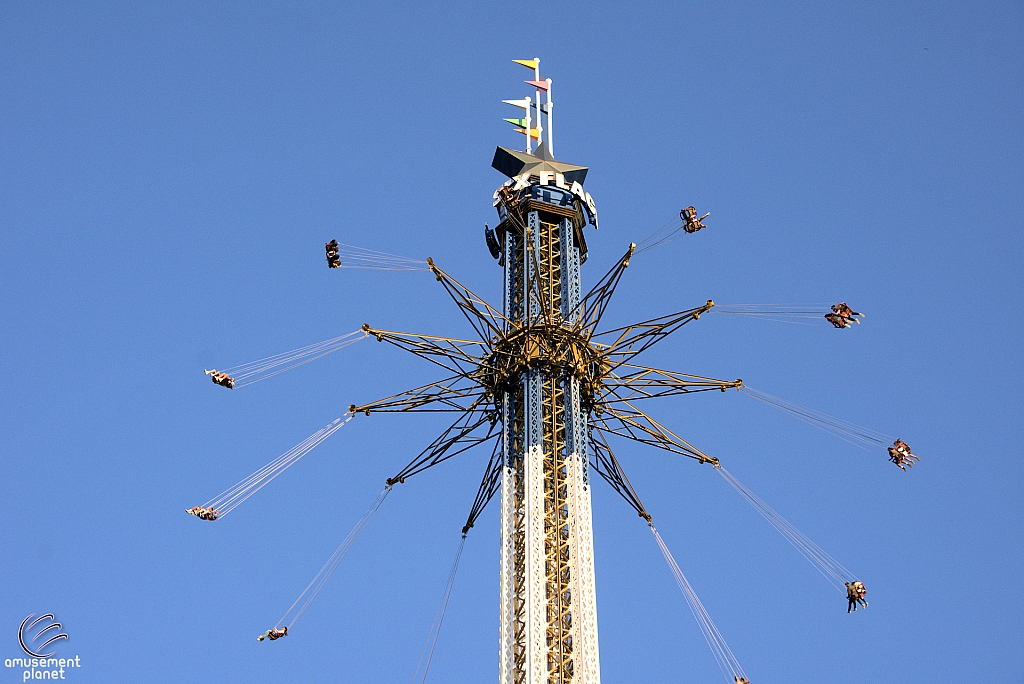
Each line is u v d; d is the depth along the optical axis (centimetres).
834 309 10094
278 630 9594
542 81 11694
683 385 10088
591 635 9156
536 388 9888
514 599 9381
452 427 10100
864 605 9325
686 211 9906
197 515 9250
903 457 9919
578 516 9538
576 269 10525
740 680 9212
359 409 9938
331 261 10081
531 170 10850
